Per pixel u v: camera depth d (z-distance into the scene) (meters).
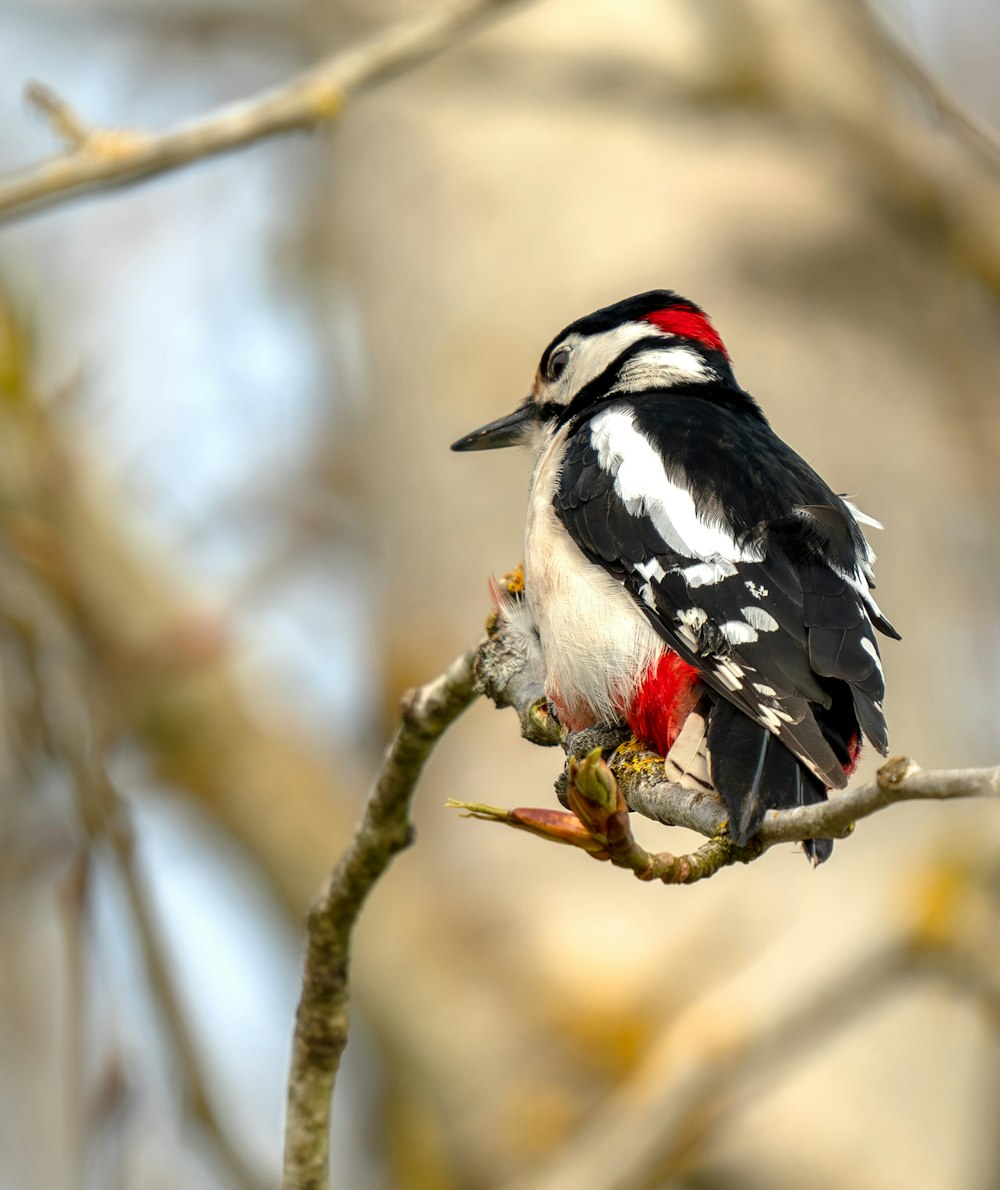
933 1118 10.87
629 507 8.24
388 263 13.82
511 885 12.35
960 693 12.03
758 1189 10.71
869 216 13.24
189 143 10.48
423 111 13.92
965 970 10.37
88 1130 9.84
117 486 15.83
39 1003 14.39
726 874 11.58
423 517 12.71
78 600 15.03
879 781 5.44
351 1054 15.90
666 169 13.16
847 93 13.65
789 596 7.75
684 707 7.59
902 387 12.55
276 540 15.96
